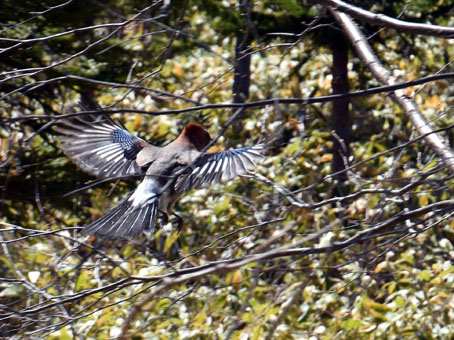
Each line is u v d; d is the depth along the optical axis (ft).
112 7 46.14
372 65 30.53
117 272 39.32
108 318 36.52
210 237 45.44
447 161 27.48
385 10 56.34
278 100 22.38
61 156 50.98
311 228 43.34
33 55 46.68
